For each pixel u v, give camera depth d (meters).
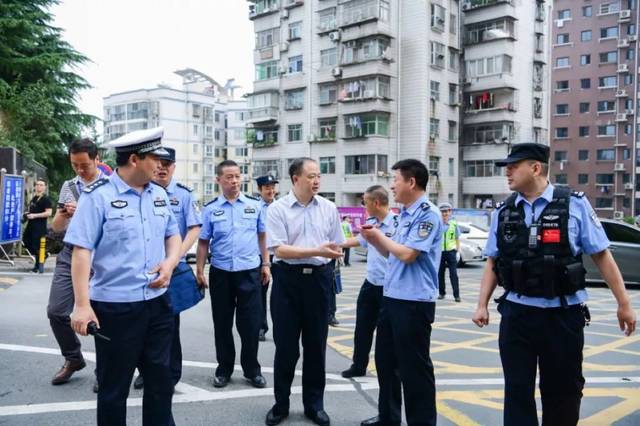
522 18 37.44
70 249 4.75
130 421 4.05
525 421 3.29
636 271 12.56
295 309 4.14
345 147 35.91
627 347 6.88
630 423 4.26
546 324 3.24
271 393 4.77
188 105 63.66
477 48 36.97
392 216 5.51
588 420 4.32
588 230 3.23
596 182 51.62
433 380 3.81
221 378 4.96
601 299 11.10
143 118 62.41
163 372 3.28
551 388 3.32
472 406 4.60
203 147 64.94
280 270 4.17
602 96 51.44
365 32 34.41
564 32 53.38
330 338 7.09
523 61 37.66
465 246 17.06
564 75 53.41
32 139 20.28
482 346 6.84
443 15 35.53
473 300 10.65
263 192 6.86
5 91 19.75
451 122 36.53
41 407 4.29
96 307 3.10
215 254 5.02
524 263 3.26
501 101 37.06
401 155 35.22
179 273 4.41
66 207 4.57
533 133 38.72
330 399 4.69
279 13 39.44
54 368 5.26
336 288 7.96
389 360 3.96
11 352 5.76
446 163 36.16
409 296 3.76
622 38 50.03
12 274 11.40
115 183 3.18
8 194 12.21
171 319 3.36
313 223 4.19
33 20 22.81
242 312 4.96
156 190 3.40
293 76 38.66
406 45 34.88
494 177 36.91
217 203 5.12
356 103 35.16
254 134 41.12
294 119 38.88
